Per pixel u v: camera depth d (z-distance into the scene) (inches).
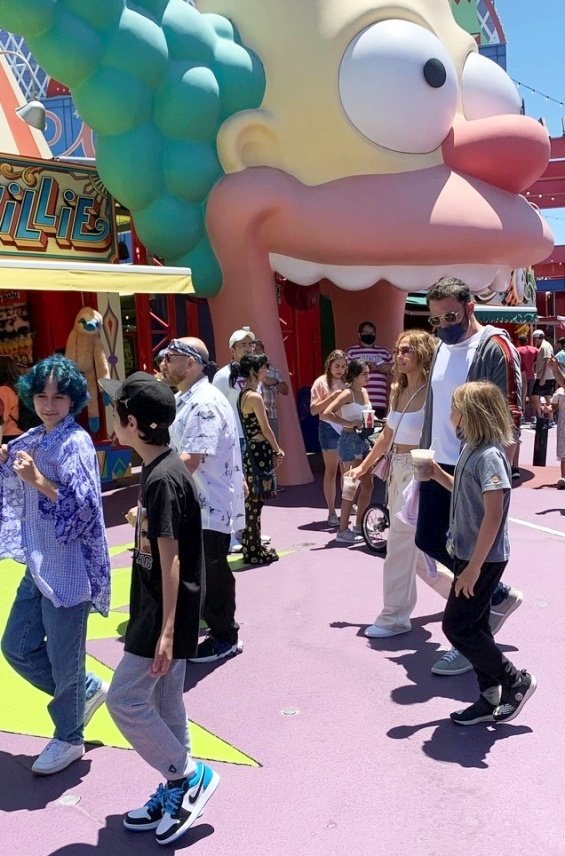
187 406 184.7
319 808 131.3
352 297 538.3
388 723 159.0
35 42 343.9
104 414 431.8
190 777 127.5
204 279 394.6
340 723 159.9
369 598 234.5
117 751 153.9
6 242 377.7
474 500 148.6
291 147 389.7
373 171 391.2
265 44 390.0
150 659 120.0
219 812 131.6
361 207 382.6
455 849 119.6
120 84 354.9
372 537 286.4
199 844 123.8
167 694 127.6
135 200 377.7
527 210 419.2
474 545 149.6
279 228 387.5
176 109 370.0
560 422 388.8
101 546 142.9
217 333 409.7
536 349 711.7
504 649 191.8
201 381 187.5
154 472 119.9
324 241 385.1
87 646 208.4
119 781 143.3
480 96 421.1
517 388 176.4
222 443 189.2
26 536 143.0
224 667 189.5
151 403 119.3
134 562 123.7
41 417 143.6
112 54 352.5
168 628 117.6
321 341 575.5
